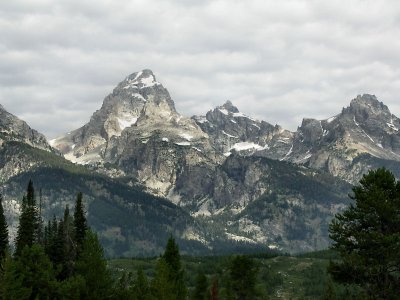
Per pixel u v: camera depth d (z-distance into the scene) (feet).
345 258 234.38
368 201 233.35
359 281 238.68
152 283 359.25
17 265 344.28
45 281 345.72
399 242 225.76
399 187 241.76
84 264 361.92
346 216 242.78
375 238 226.58
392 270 238.89
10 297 318.45
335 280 244.01
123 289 378.32
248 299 391.04
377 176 245.86
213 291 339.36
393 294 229.25
